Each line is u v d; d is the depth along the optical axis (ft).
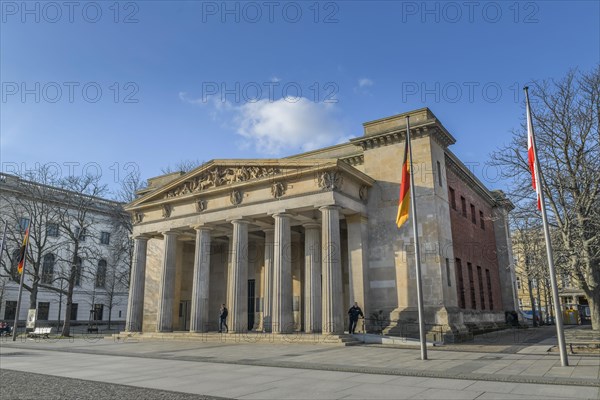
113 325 265.75
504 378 47.93
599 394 39.37
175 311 155.12
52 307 235.81
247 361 69.31
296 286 146.82
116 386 48.01
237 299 119.24
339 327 103.45
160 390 45.06
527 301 300.40
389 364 63.00
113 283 233.55
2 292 204.85
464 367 58.39
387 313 114.11
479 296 145.38
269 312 126.93
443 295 109.40
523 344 93.40
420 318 69.77
